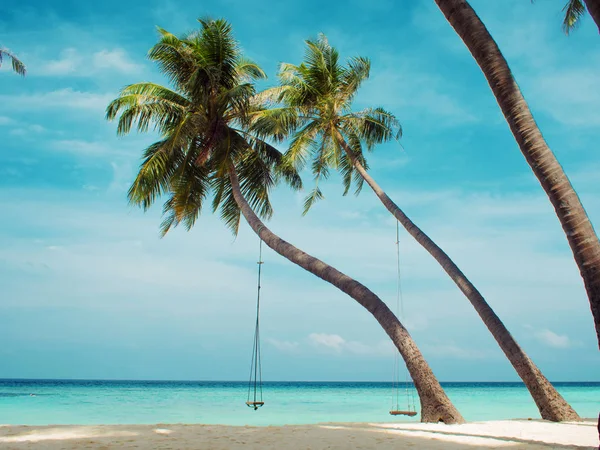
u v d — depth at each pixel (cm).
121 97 1482
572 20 1369
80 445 706
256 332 1705
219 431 870
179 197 1565
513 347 1141
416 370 1053
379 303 1120
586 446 748
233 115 1576
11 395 4088
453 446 742
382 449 712
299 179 1770
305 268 1237
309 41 1633
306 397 4372
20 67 1667
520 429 931
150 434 820
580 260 625
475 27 748
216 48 1484
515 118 716
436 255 1307
